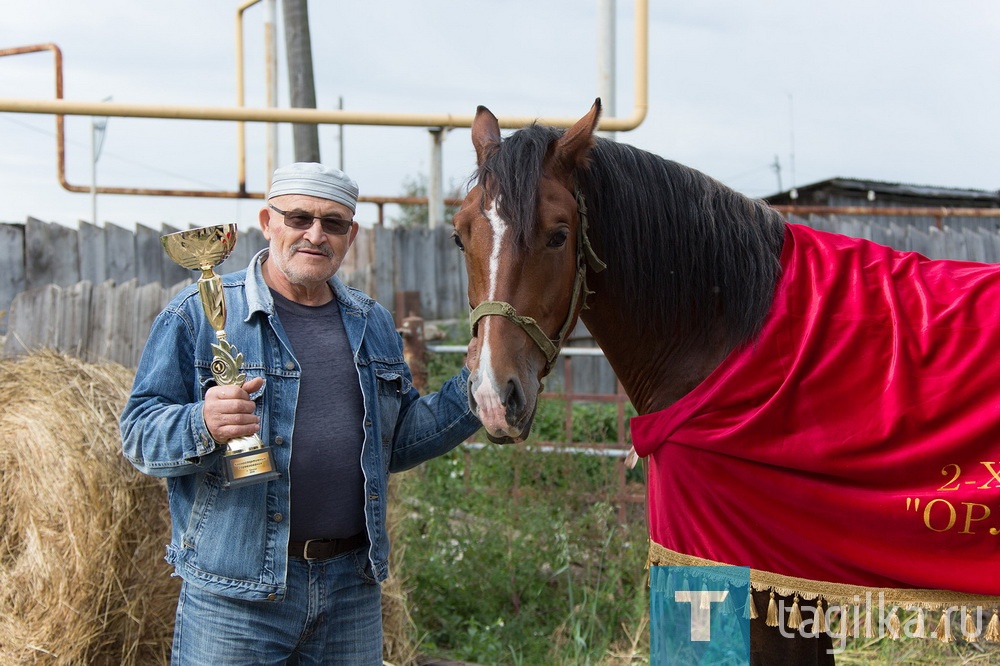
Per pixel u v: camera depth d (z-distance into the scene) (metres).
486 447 4.14
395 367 2.01
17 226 5.82
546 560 3.73
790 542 1.77
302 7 5.43
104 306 4.62
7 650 2.57
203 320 1.84
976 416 1.70
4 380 2.98
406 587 3.55
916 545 1.71
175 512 1.82
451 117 4.29
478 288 1.84
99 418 2.84
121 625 2.73
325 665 1.89
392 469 2.12
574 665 3.04
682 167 2.11
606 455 4.11
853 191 12.73
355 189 1.89
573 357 6.58
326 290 1.98
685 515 1.87
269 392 1.79
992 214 8.28
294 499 1.80
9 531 2.69
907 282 1.90
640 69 4.28
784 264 1.99
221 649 1.74
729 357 1.91
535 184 1.84
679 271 2.01
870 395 1.76
